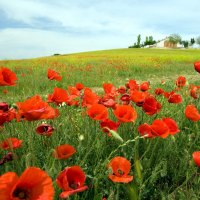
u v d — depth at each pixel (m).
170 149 3.01
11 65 26.23
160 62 30.78
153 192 2.60
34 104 1.86
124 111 2.54
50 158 2.38
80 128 3.46
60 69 19.58
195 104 4.90
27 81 13.62
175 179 2.75
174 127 2.49
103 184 2.45
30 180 1.14
